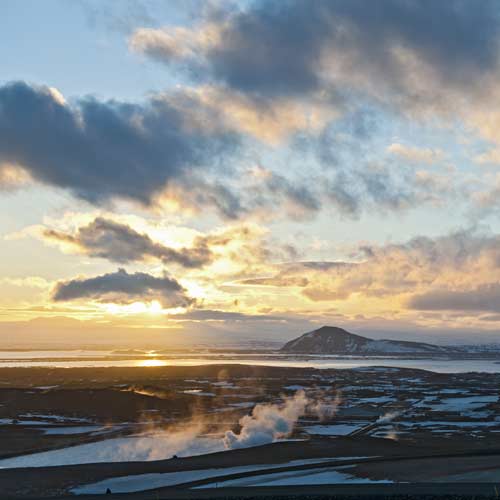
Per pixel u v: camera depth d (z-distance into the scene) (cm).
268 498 6594
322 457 9050
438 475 7719
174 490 7156
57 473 8162
